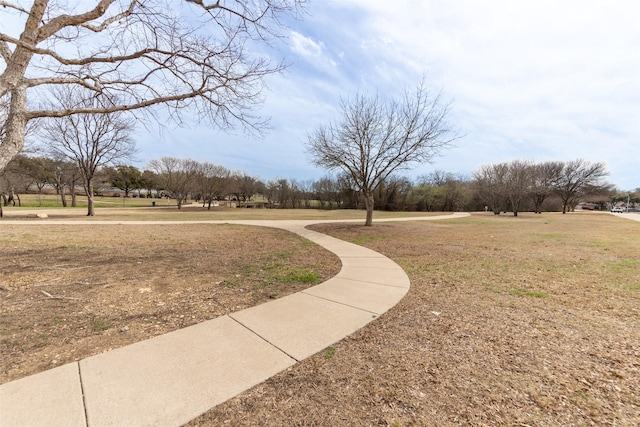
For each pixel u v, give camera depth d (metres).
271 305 3.75
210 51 5.88
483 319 3.37
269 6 5.66
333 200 49.78
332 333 2.97
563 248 8.48
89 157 20.34
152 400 1.92
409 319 3.35
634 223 19.06
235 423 1.75
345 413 1.84
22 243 8.15
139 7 5.25
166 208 38.25
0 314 3.34
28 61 4.27
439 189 44.38
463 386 2.12
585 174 36.62
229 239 9.96
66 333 2.89
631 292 4.40
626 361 2.48
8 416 1.74
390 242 9.68
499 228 14.94
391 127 13.21
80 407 1.83
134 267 5.70
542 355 2.57
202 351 2.57
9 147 4.09
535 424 1.75
